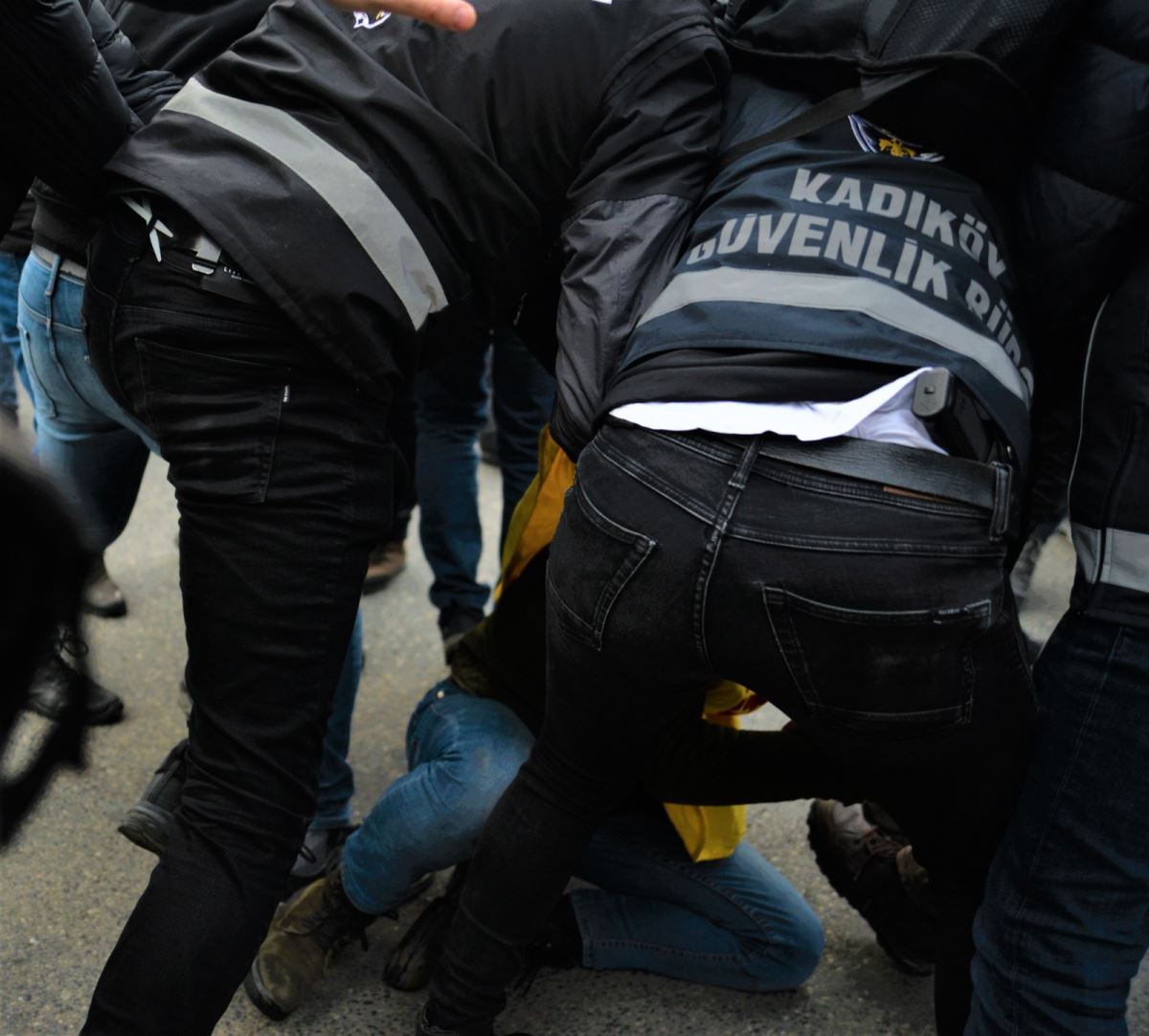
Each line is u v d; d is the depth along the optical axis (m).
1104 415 1.33
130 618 2.81
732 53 1.54
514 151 1.48
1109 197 1.30
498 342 2.54
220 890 1.40
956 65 1.28
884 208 1.33
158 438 1.47
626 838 1.86
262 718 1.46
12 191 1.48
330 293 1.39
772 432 1.25
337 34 1.46
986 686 1.28
